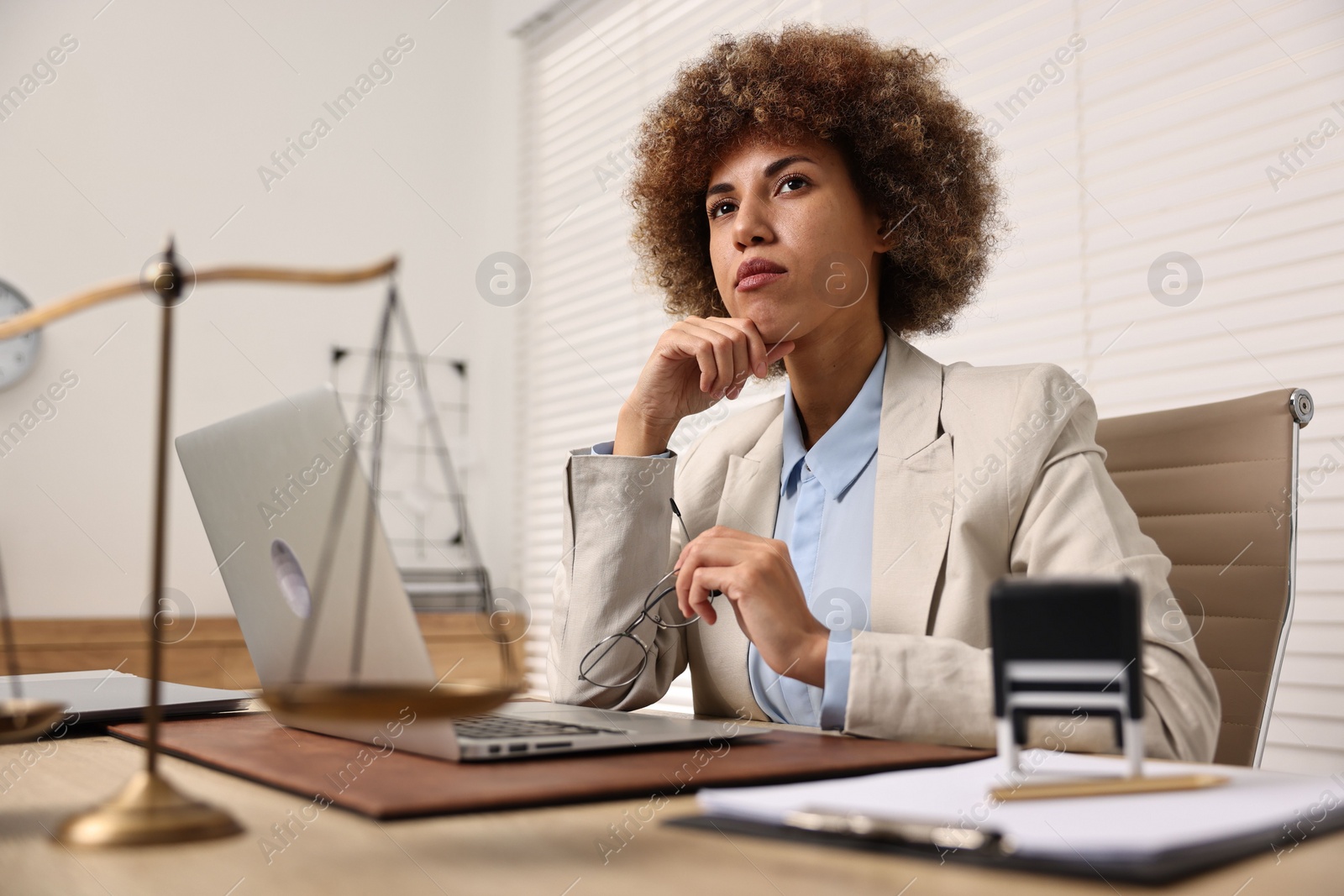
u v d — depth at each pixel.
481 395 3.45
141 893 0.29
